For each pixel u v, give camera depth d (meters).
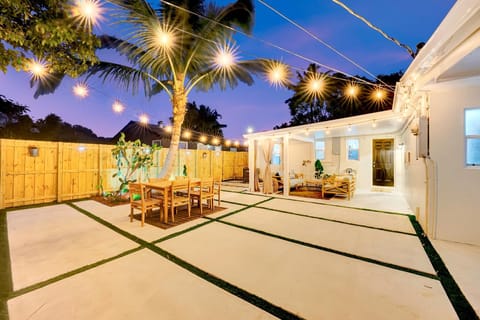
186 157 10.36
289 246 3.30
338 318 1.79
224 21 5.48
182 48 5.91
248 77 7.18
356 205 6.16
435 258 2.88
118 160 7.10
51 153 6.36
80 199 6.76
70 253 3.03
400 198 7.18
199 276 2.45
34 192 6.07
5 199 5.60
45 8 2.50
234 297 2.08
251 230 4.04
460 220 3.43
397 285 2.27
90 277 2.42
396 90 4.52
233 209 5.71
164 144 14.00
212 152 11.97
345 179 7.32
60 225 4.29
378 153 8.96
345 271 2.56
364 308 1.91
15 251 3.08
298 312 1.87
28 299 2.04
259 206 6.07
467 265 2.68
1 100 11.67
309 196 7.66
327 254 3.02
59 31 2.48
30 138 12.92
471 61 2.65
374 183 9.07
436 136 3.60
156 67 6.59
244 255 2.98
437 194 3.59
